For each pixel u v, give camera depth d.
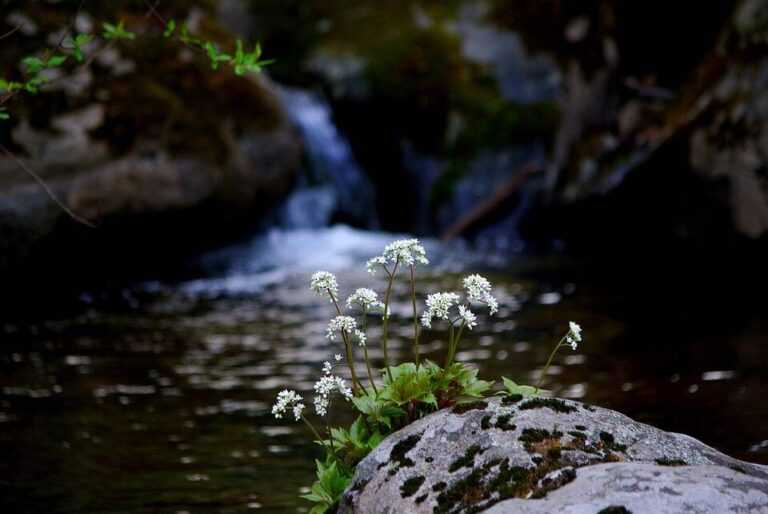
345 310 9.55
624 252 12.15
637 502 2.58
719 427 5.74
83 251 10.49
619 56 13.09
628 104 12.56
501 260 12.09
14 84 4.61
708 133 10.54
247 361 7.79
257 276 11.45
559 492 2.72
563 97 14.22
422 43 15.20
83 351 8.11
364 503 3.03
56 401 6.73
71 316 9.39
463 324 3.54
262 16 15.76
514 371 7.25
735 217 10.23
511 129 14.30
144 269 11.27
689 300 9.35
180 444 5.84
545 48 14.79
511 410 3.15
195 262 11.85
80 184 10.31
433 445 3.09
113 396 6.85
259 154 12.16
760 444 5.41
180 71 11.78
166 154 11.06
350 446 3.49
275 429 6.11
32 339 8.52
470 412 3.17
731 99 10.41
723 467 2.79
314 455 5.61
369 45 15.21
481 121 14.50
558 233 13.28
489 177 14.12
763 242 10.05
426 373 3.52
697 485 2.64
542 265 11.60
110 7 11.79
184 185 11.10
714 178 10.39
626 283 10.30
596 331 8.35
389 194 15.06
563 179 12.95
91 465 5.48
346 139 15.09
